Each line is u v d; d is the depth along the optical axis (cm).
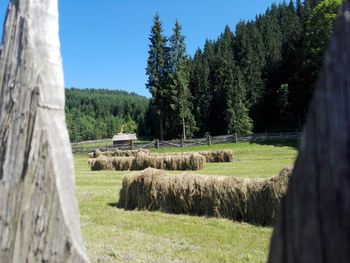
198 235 777
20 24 123
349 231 66
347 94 69
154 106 5350
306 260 70
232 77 5606
